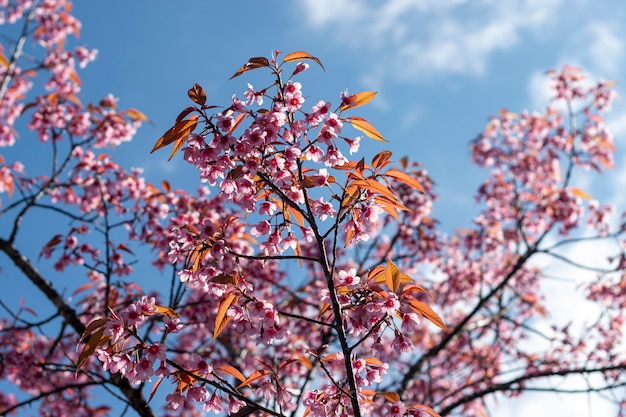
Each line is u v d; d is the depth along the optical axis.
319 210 3.92
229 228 7.06
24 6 10.55
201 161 3.61
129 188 8.11
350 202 3.82
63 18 10.53
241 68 3.65
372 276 3.93
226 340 8.44
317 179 3.74
